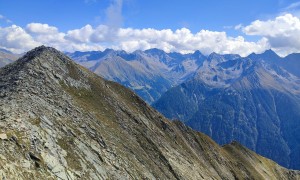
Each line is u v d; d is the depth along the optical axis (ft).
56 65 231.91
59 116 166.09
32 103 156.66
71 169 132.16
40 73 205.98
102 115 223.30
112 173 159.53
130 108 282.15
